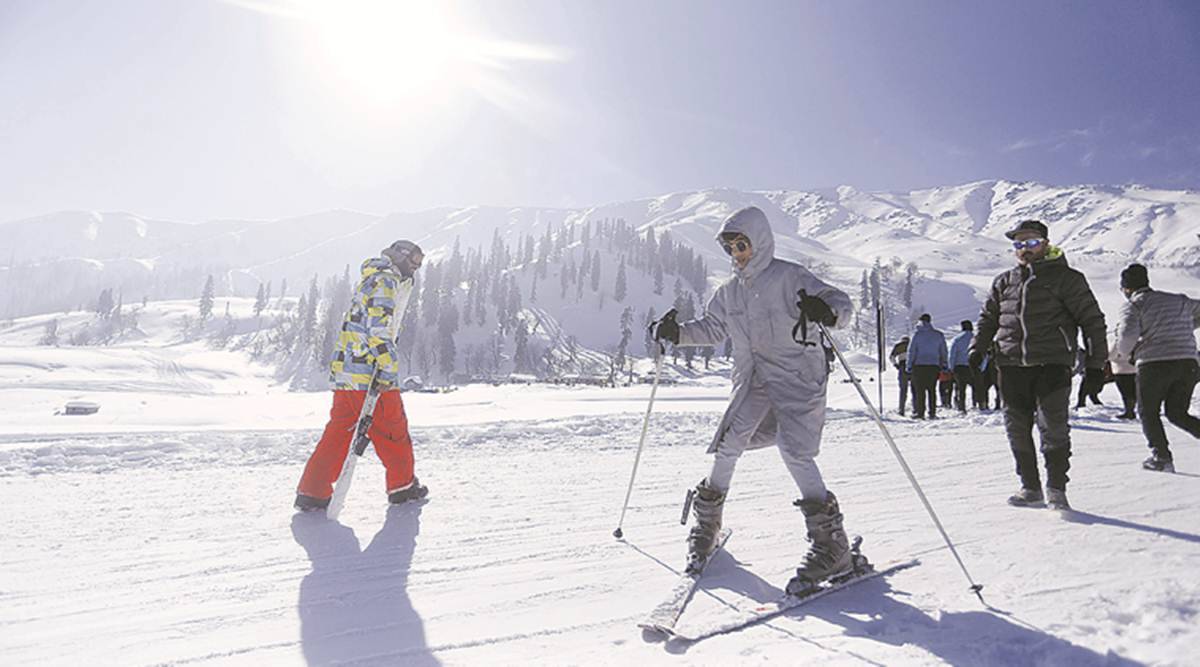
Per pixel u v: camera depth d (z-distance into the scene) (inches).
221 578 114.5
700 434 323.6
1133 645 82.1
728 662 81.3
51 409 869.2
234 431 293.9
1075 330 172.7
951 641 86.3
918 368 420.8
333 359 167.3
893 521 153.6
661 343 136.5
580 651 86.3
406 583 113.0
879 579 113.6
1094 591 104.2
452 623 96.2
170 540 136.5
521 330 5812.0
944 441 297.0
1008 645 83.6
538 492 186.7
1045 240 178.1
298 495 161.3
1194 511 160.6
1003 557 124.3
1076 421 375.2
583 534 144.9
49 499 170.4
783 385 118.7
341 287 5634.8
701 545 120.8
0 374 2903.5
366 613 99.8
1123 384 383.2
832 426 358.6
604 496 183.2
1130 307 223.9
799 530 147.2
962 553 127.6
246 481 199.3
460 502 173.8
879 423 117.1
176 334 7347.4
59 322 7795.3
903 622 93.9
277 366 5039.4
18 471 205.6
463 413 603.2
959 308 7322.8
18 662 82.7
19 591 106.8
